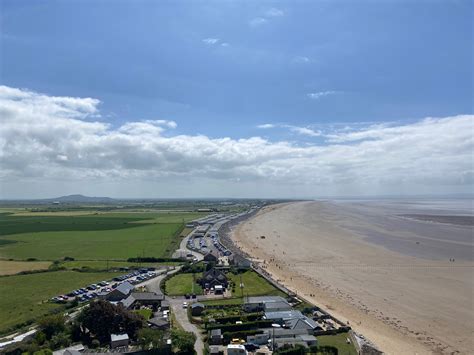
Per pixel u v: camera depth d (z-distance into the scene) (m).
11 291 110.50
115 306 78.62
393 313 93.44
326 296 107.06
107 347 70.81
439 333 81.81
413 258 150.38
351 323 86.69
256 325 81.25
